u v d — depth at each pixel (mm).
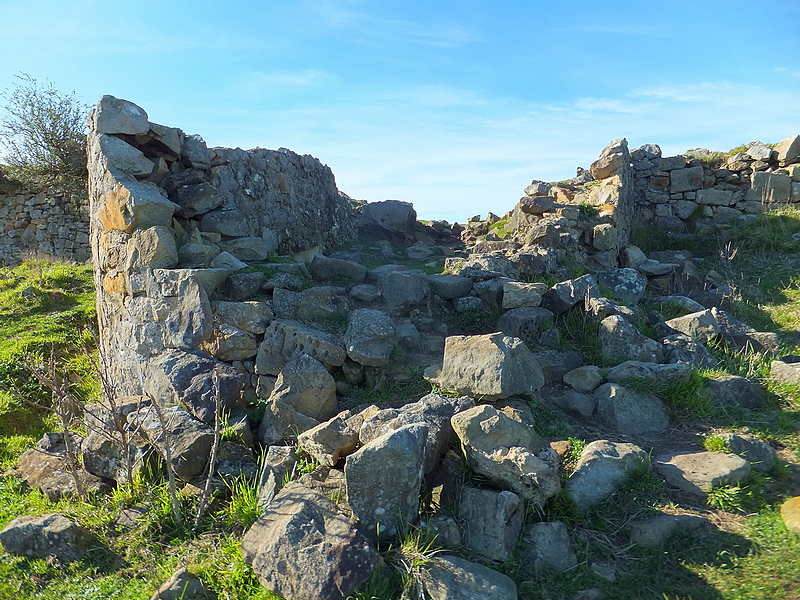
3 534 3699
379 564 3113
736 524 3537
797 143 11500
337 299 5762
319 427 3982
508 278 6703
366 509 3359
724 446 4242
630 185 11133
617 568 3293
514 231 9812
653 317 6789
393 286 6195
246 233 6879
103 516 4016
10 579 3490
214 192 6562
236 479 4055
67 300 9469
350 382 5117
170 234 5703
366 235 12641
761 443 4285
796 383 5160
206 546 3654
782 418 4777
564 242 8008
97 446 4441
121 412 4672
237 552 3482
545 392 5195
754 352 5953
